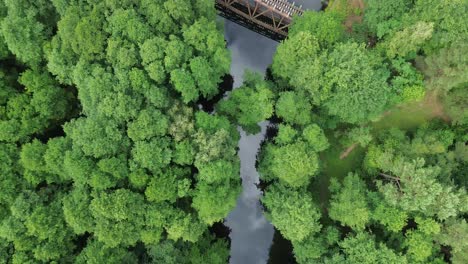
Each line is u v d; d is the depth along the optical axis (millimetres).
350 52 42094
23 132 42031
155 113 39781
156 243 42500
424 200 41562
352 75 42219
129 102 39031
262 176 48594
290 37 44594
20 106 42062
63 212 41188
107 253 41031
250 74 46188
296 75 43344
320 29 43500
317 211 47250
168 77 41719
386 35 46156
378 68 45906
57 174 42719
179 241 45281
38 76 43094
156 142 39906
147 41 38562
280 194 45500
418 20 43250
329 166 52312
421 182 41875
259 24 56219
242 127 49219
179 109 41469
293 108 42844
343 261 43688
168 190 39906
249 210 54000
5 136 41188
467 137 47906
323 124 48469
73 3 40594
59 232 41062
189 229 41719
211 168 39156
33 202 40875
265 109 43562
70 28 39156
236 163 43469
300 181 43969
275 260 53719
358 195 44938
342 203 44594
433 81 43812
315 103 44344
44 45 41812
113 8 39750
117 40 39125
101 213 39094
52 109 43438
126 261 42875
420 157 45375
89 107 40438
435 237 44500
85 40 38562
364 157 50906
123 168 39750
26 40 41062
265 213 47156
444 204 42375
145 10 40375
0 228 39875
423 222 44156
